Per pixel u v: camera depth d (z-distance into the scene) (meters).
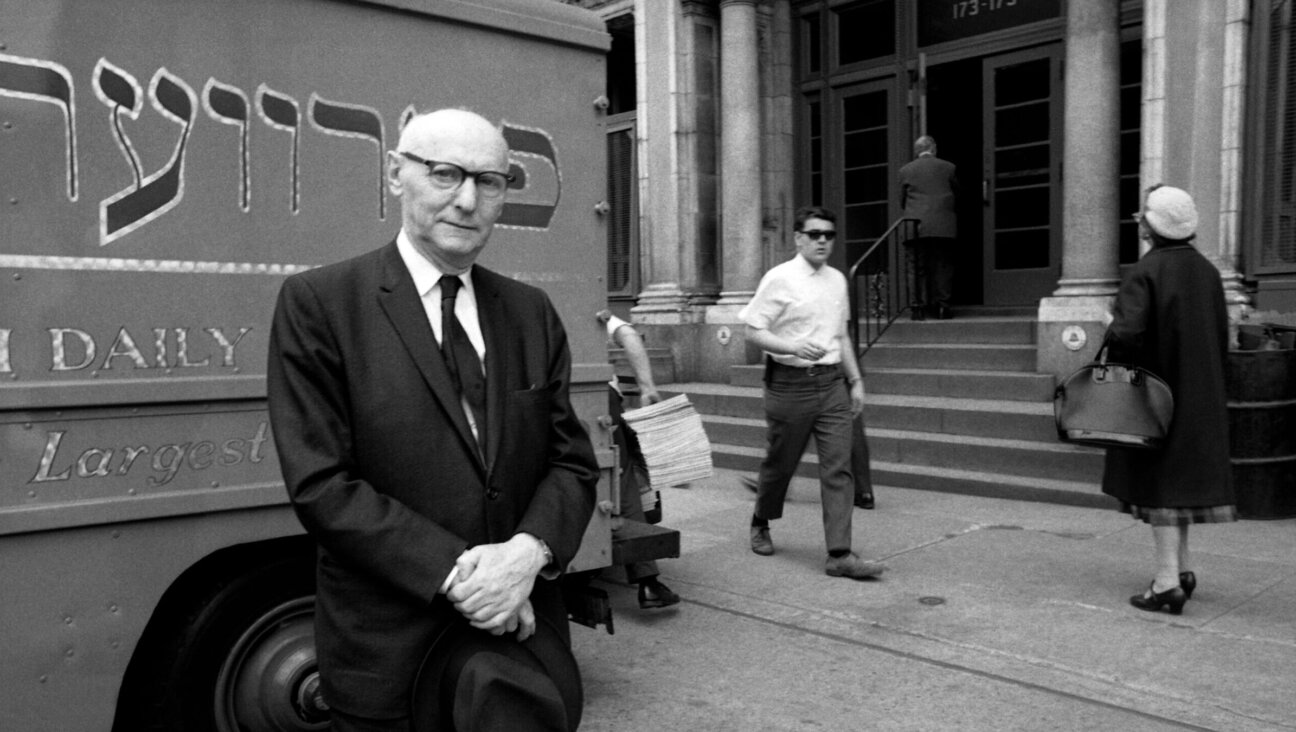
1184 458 4.46
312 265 3.12
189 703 2.96
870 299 10.99
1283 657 4.13
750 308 5.43
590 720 3.72
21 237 2.56
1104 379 4.51
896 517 6.65
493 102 3.55
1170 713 3.66
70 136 2.64
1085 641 4.37
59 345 2.63
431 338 1.96
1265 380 6.28
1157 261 4.46
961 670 4.12
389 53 3.28
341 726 1.94
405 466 1.90
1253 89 7.06
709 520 6.80
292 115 3.07
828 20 11.16
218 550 3.02
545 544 1.99
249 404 2.97
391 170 2.02
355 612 1.92
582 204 3.84
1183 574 4.69
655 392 5.16
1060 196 9.74
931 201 9.47
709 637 4.60
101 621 2.72
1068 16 7.75
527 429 2.04
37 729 2.62
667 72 10.94
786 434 5.48
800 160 11.50
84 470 2.68
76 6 2.64
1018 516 6.59
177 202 2.84
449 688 1.89
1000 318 9.52
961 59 10.33
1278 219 7.04
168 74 2.82
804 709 3.80
